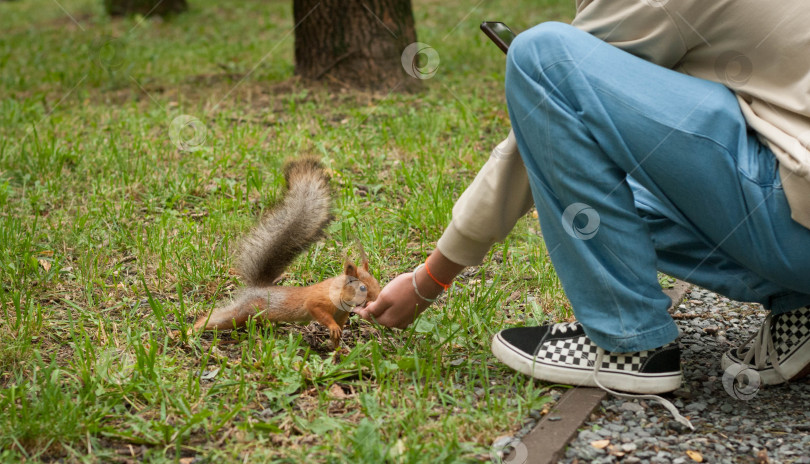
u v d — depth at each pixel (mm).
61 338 2838
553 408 2562
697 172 2465
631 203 2529
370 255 3236
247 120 4824
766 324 2656
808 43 2443
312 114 4969
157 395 2594
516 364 2646
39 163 3900
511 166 2619
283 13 11086
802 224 2441
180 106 5188
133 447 2490
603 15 2541
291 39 8617
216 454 2451
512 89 2549
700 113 2469
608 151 2492
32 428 2479
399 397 2590
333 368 2666
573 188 2514
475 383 2666
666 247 2643
